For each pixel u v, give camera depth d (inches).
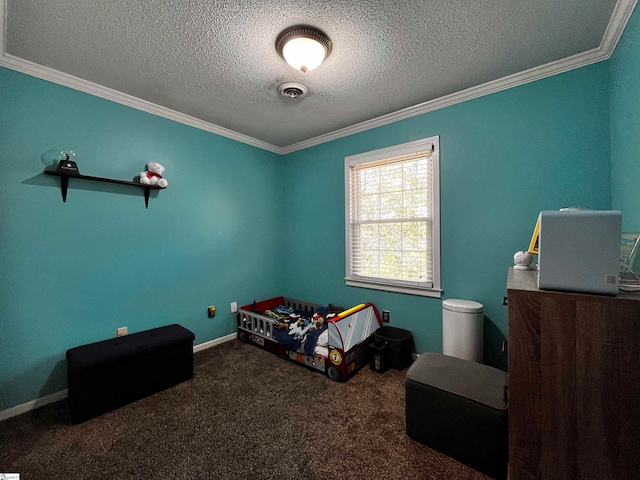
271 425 68.7
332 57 72.5
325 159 133.4
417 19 59.7
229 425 68.8
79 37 64.2
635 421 35.8
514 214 85.3
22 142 74.4
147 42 66.1
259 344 118.7
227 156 127.3
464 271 94.5
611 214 36.0
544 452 40.4
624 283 41.1
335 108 103.1
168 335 90.3
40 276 77.7
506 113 85.5
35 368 76.6
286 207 151.9
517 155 84.2
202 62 74.3
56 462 57.2
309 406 76.5
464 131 93.2
